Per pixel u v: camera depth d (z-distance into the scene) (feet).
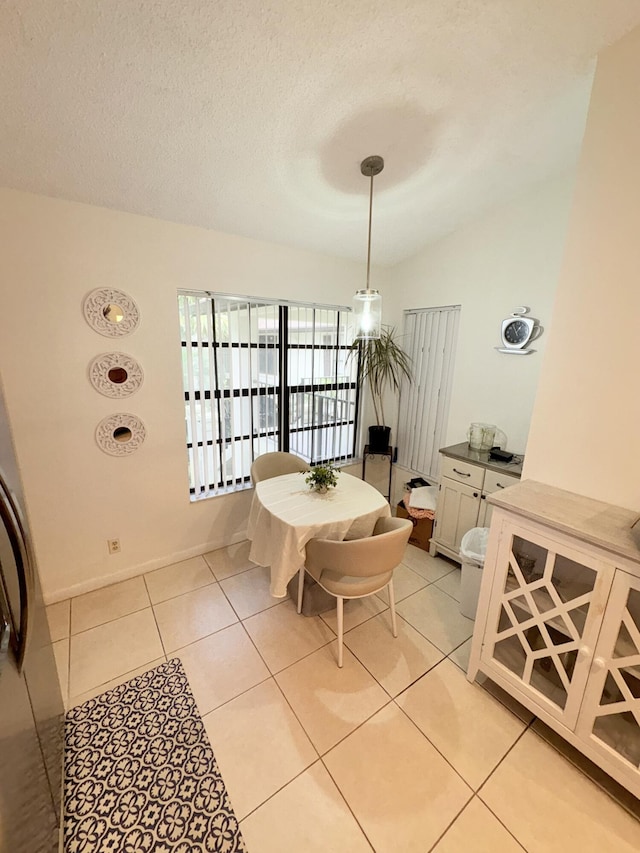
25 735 3.08
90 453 7.27
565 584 4.68
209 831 4.01
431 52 4.41
